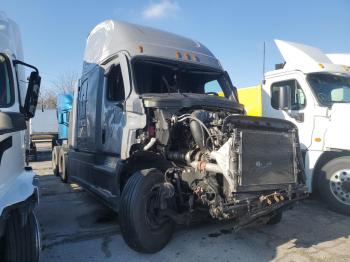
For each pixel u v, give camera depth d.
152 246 4.64
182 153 4.91
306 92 7.38
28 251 3.45
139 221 4.52
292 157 4.88
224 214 4.20
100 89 6.61
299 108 7.52
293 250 4.86
